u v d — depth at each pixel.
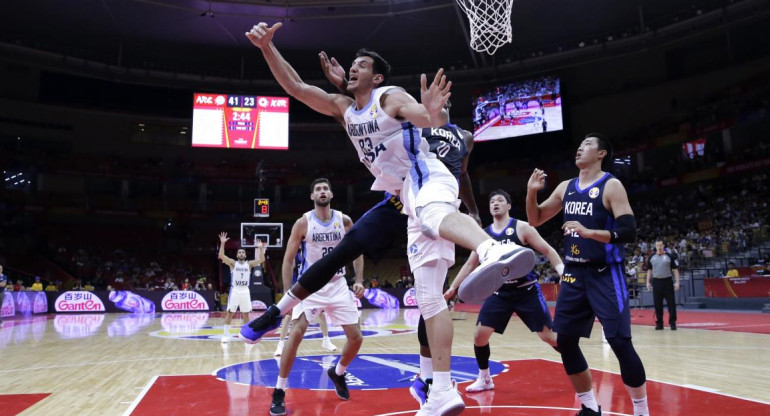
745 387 4.28
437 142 3.43
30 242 28.36
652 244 21.77
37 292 19.17
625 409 3.54
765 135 24.86
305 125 32.34
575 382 3.30
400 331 10.91
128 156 31.33
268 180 32.03
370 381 4.83
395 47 28.03
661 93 28.17
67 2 23.34
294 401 4.00
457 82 29.77
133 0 23.06
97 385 4.77
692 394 4.00
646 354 6.30
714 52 27.30
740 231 19.80
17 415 3.60
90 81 30.39
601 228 3.26
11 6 23.69
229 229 32.94
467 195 3.77
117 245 30.69
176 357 6.86
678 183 25.58
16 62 26.72
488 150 31.42
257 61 29.73
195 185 32.50
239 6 23.77
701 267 18.86
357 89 2.94
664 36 24.61
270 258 31.47
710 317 12.78
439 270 2.69
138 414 3.60
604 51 26.31
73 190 30.06
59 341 9.25
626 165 29.56
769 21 25.06
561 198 3.62
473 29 16.20
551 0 23.70
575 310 3.28
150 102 31.67
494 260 2.19
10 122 28.48
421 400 3.17
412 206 2.72
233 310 8.89
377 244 3.18
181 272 29.52
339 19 25.00
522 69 28.31
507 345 7.70
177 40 27.17
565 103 28.28
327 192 4.98
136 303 20.67
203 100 26.66
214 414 3.59
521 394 4.15
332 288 4.17
